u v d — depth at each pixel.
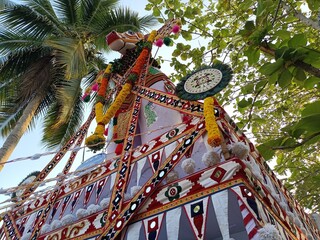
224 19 6.66
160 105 4.29
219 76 3.69
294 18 4.46
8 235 4.41
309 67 2.64
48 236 3.73
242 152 2.94
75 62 10.61
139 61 5.30
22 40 12.55
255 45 2.99
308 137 2.71
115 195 3.46
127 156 3.86
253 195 2.62
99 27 13.20
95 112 5.23
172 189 3.03
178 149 3.32
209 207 2.88
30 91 11.70
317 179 4.44
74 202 3.99
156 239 2.80
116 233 3.04
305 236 3.64
